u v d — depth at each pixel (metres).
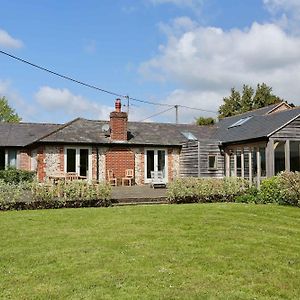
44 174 24.38
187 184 17.27
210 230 10.52
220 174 26.16
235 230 10.58
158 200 17.72
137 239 9.42
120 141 26.20
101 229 10.55
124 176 26.33
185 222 11.52
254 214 13.11
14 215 12.79
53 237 9.62
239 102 61.78
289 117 22.45
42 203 14.89
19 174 25.03
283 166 25.89
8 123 31.62
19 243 9.05
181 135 29.17
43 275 6.89
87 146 25.58
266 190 16.47
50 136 24.89
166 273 7.02
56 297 5.95
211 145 26.14
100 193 15.69
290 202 15.55
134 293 6.10
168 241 9.24
